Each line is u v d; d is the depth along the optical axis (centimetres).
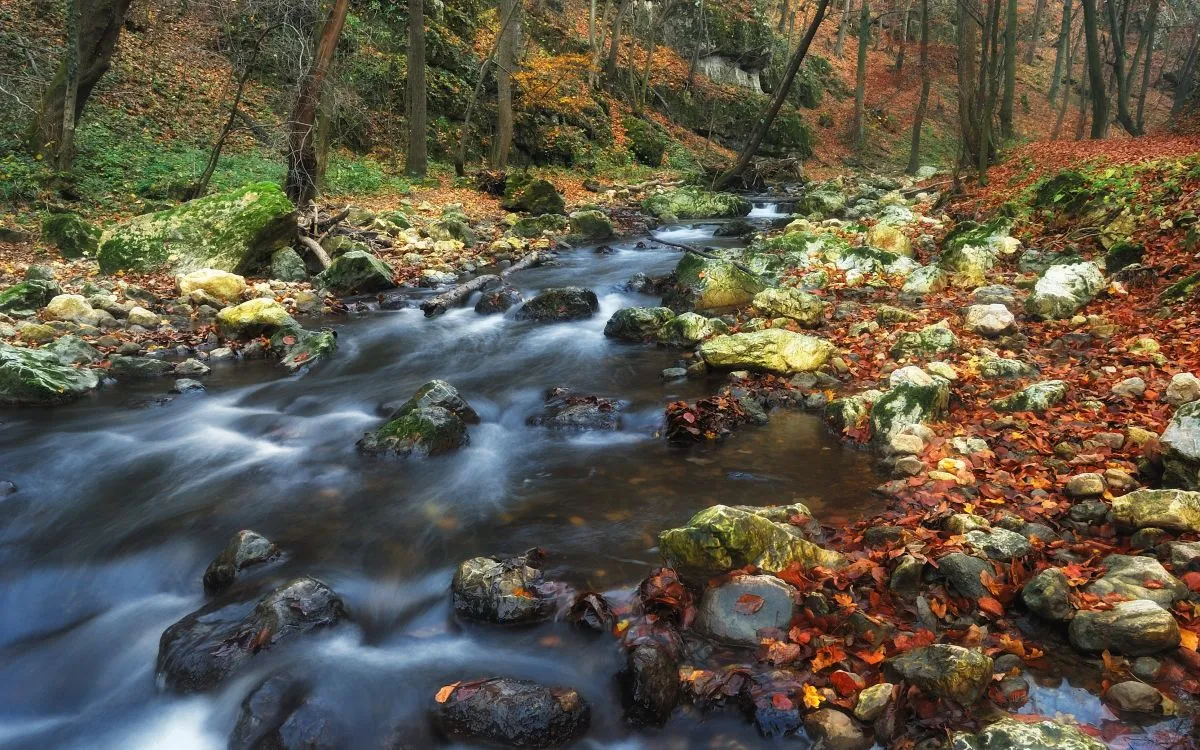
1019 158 1819
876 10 4747
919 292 904
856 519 433
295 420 625
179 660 336
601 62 3172
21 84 1409
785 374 673
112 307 859
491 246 1359
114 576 424
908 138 3919
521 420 624
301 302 959
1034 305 777
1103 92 2289
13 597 413
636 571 392
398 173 2025
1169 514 369
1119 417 516
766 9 4453
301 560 418
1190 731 268
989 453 479
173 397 672
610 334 835
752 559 365
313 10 1532
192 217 1067
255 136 1747
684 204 1966
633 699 303
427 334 867
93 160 1377
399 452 545
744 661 322
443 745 296
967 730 272
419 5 1922
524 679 314
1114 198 1047
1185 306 707
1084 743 240
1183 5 4216
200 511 478
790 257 1075
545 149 2539
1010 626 329
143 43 1831
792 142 3550
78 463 546
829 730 280
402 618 371
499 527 446
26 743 319
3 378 647
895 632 326
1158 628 297
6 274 949
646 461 532
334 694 314
